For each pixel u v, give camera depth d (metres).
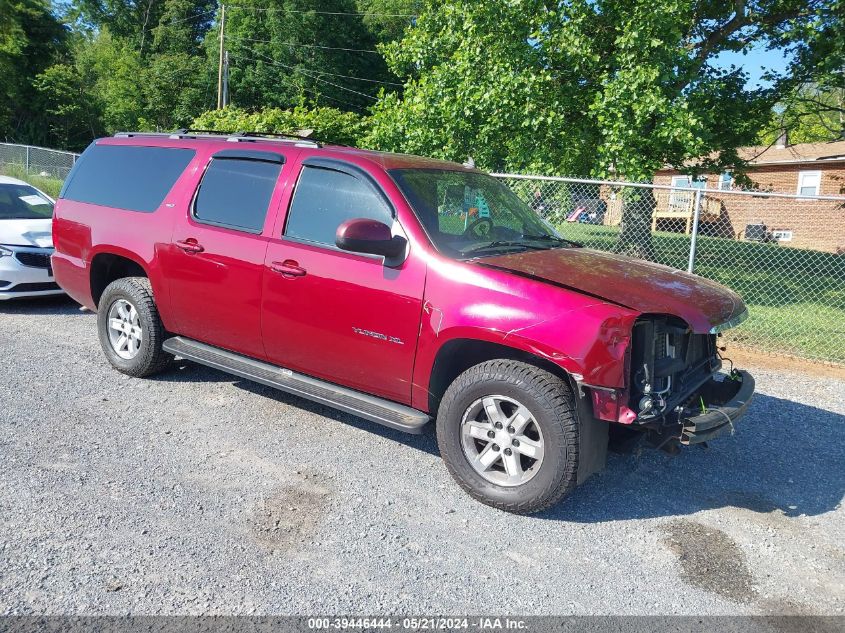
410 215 3.97
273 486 3.90
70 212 5.80
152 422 4.73
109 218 5.46
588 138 11.30
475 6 11.20
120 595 2.84
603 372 3.35
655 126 10.74
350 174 4.26
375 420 4.00
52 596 2.80
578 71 11.28
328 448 4.47
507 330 3.54
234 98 45.78
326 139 14.62
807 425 5.38
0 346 6.31
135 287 5.37
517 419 3.63
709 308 3.71
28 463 3.98
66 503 3.56
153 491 3.75
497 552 3.35
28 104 40.97
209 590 2.91
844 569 3.36
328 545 3.32
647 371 3.47
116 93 42.34
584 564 3.29
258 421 4.86
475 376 3.70
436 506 3.77
